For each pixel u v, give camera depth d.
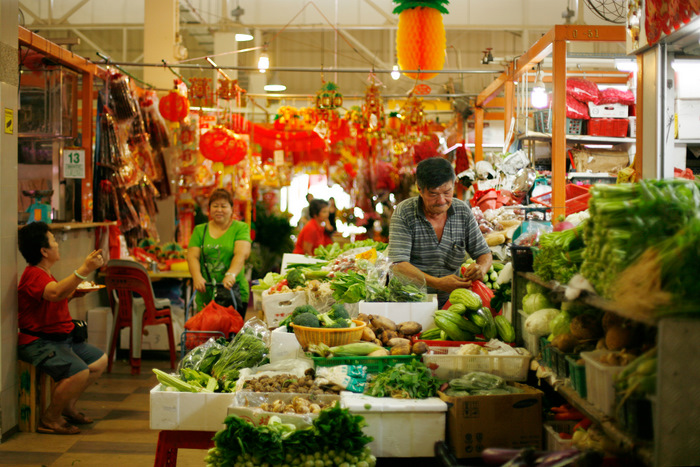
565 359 2.30
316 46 13.44
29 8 12.10
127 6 12.20
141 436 4.07
